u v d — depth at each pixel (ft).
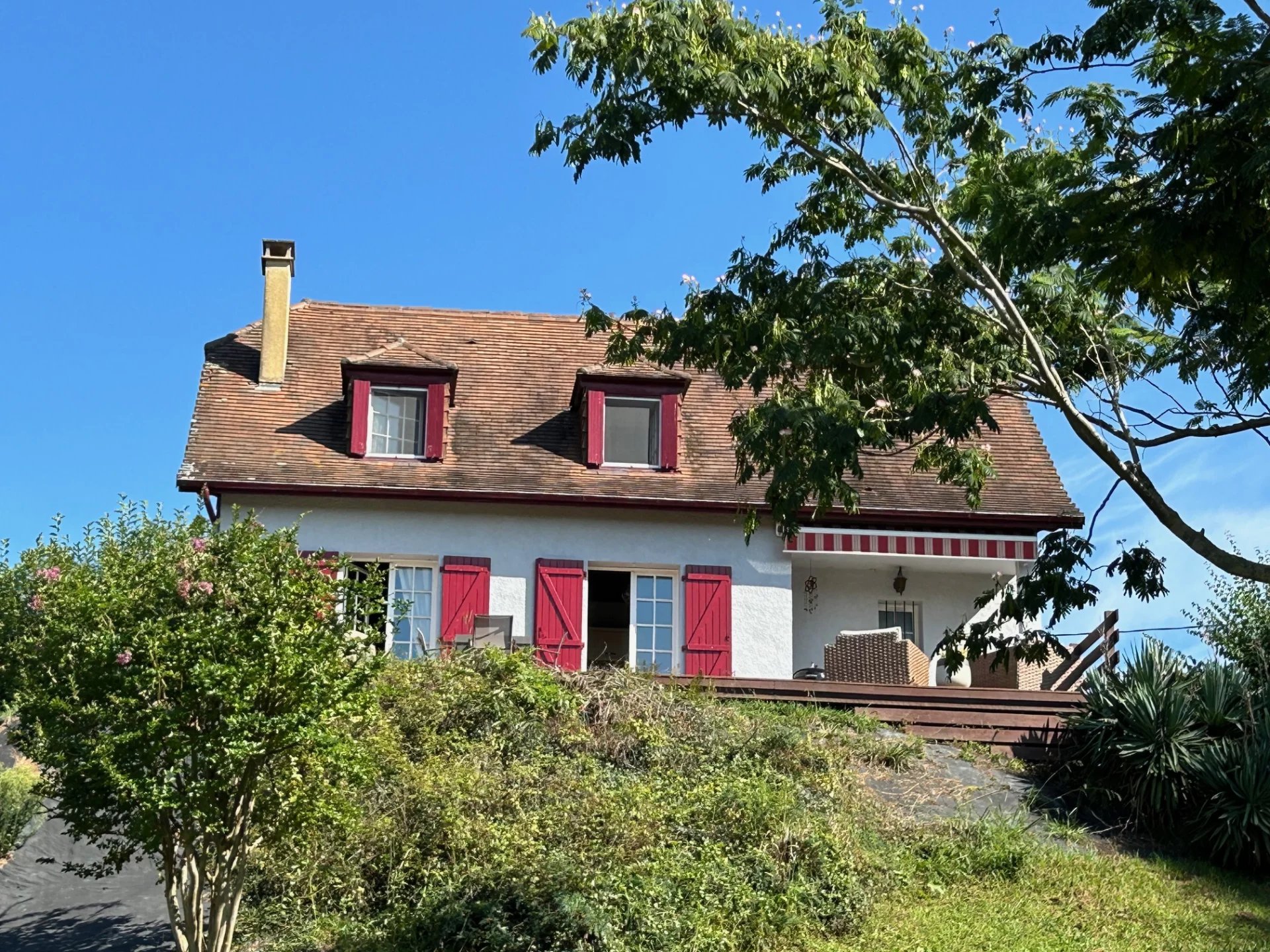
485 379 92.84
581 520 84.48
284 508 82.28
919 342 51.37
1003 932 47.88
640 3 44.83
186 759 39.75
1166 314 48.08
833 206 53.16
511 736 56.70
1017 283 53.26
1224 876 55.98
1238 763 58.75
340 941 45.93
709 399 93.04
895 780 60.54
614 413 89.20
